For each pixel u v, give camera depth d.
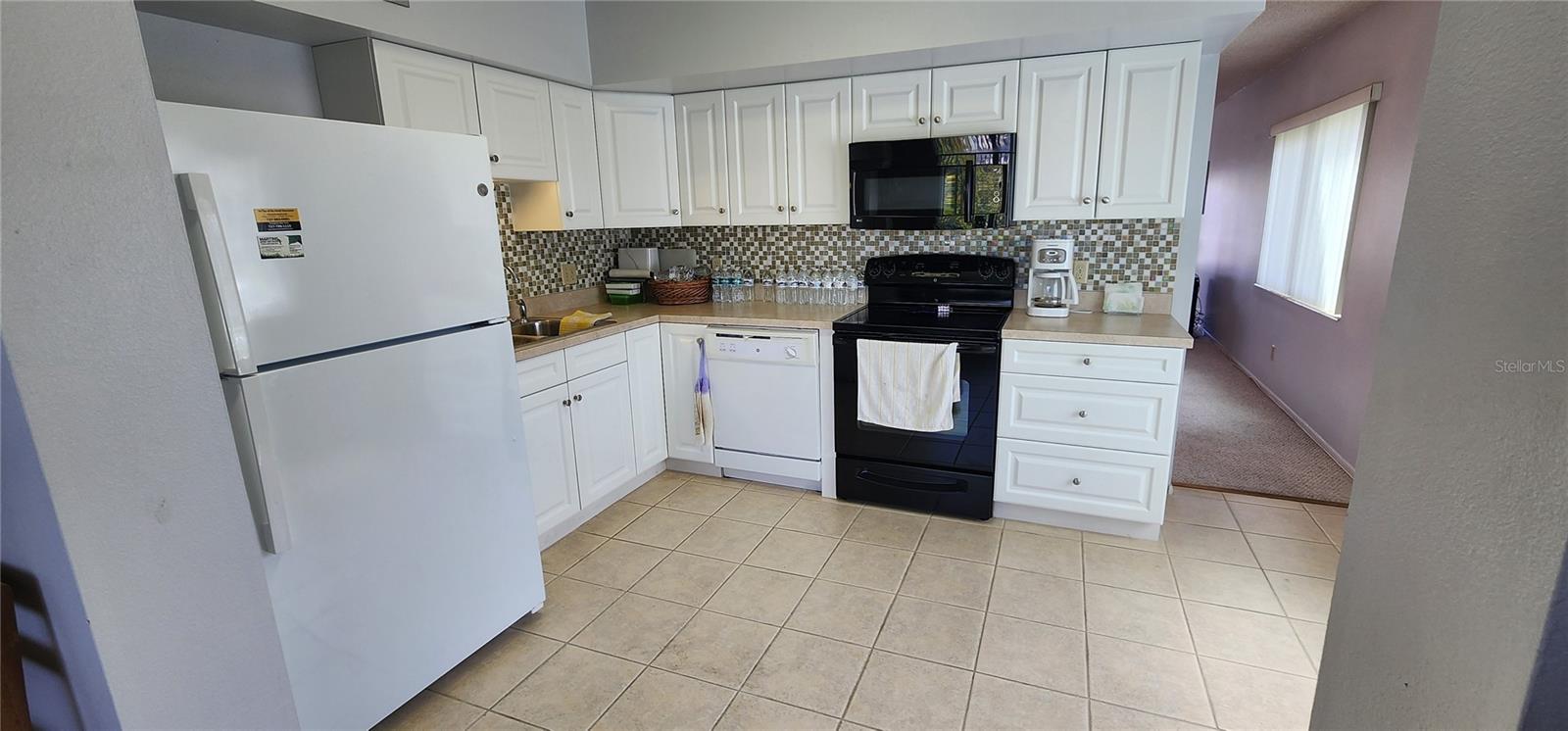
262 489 1.46
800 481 3.31
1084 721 1.81
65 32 0.88
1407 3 3.11
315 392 1.56
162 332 1.00
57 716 1.05
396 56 2.31
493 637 2.13
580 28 3.08
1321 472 3.47
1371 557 0.77
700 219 3.47
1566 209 0.51
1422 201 0.68
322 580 1.62
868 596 2.39
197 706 1.08
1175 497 3.15
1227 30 2.43
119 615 0.97
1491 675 0.60
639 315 3.33
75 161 0.90
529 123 2.85
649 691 1.96
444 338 1.86
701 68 2.97
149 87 0.97
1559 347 0.52
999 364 2.73
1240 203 6.02
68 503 0.91
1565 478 0.52
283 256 1.47
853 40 2.73
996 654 2.08
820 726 1.82
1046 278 2.94
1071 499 2.76
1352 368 3.54
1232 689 1.91
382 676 1.79
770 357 3.10
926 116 2.95
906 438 2.96
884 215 3.05
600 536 2.86
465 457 1.96
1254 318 5.48
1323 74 4.14
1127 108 2.66
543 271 3.35
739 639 2.18
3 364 0.84
